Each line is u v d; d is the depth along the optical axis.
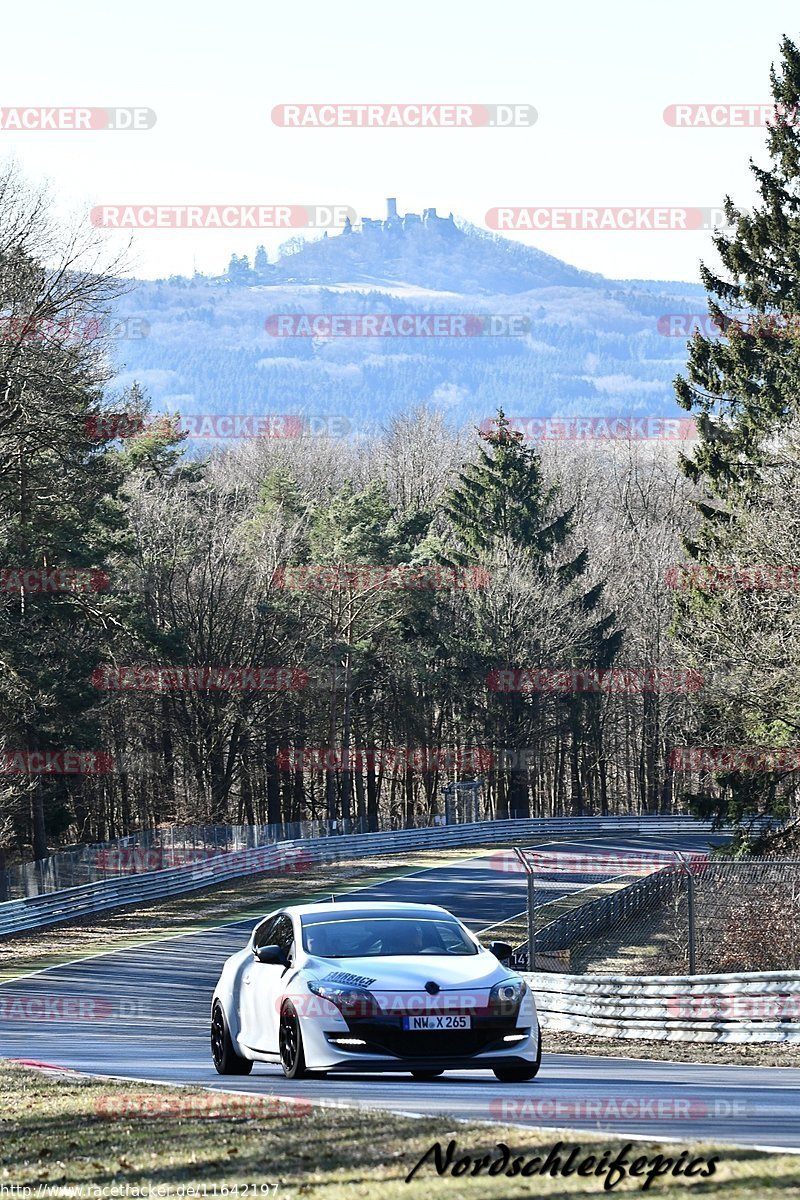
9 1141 24.80
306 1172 20.56
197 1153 22.48
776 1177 18.72
